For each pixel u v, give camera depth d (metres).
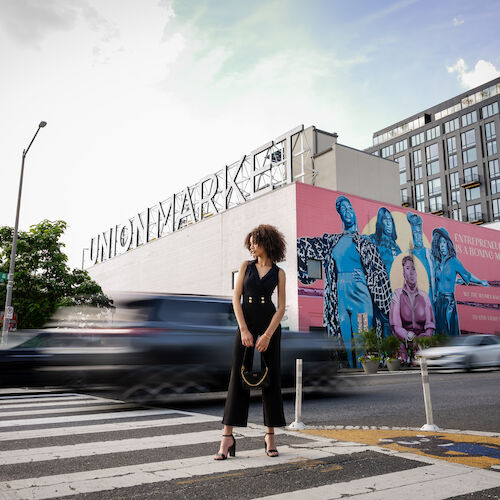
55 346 7.34
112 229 40.38
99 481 2.76
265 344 3.19
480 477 2.83
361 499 2.42
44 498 2.46
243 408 3.30
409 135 74.19
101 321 7.22
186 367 6.95
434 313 26.34
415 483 2.71
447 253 28.16
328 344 8.85
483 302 29.52
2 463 3.22
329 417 5.75
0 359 7.02
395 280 24.81
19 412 6.02
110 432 4.46
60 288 18.69
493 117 63.69
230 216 25.48
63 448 3.72
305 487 2.62
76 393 8.88
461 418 5.64
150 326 6.86
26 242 19.08
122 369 6.75
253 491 2.55
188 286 28.08
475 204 64.00
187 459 3.30
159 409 6.34
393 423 5.26
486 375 13.54
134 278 34.09
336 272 22.25
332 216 22.78
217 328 7.41
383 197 27.47
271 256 3.37
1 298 18.42
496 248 31.69
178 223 31.66
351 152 26.72
